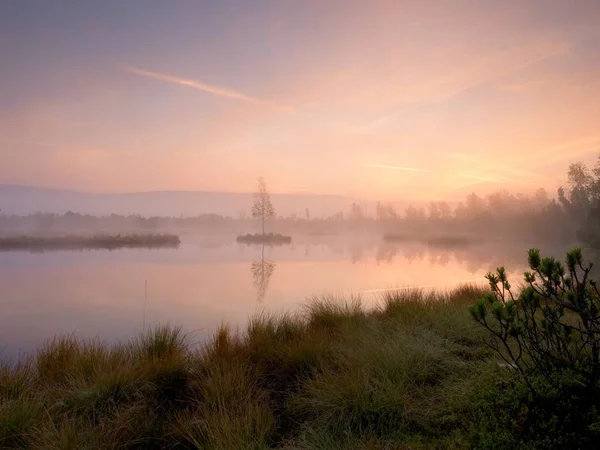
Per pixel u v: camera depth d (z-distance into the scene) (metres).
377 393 3.62
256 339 5.82
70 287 15.16
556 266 2.88
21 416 3.64
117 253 35.00
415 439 2.99
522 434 2.62
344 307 7.84
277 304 11.48
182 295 13.25
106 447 3.21
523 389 2.97
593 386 2.64
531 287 2.98
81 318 9.87
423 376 4.01
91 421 3.73
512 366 3.37
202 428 3.46
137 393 4.17
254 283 16.14
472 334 5.17
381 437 3.10
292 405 3.90
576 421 2.54
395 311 7.31
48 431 3.38
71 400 4.09
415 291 8.70
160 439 3.46
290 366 4.89
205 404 3.91
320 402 3.70
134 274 19.39
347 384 3.80
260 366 5.02
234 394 4.12
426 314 6.68
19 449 3.27
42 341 7.66
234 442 3.12
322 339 5.51
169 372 4.65
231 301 12.05
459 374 3.99
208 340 7.09
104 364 4.86
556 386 2.81
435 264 24.69
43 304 11.83
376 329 5.84
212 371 4.51
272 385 4.52
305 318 7.43
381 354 4.42
